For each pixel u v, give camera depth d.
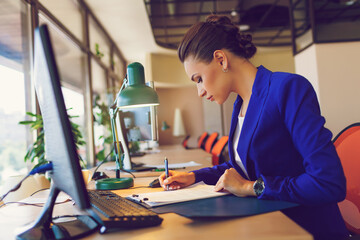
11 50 2.47
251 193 0.88
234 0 5.89
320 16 5.66
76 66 4.23
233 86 1.01
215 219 0.72
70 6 3.72
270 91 0.90
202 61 0.97
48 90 0.59
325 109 3.49
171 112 9.59
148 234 0.65
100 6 4.46
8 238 0.69
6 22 2.46
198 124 9.58
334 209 0.90
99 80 5.59
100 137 4.32
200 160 2.61
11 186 1.68
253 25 7.03
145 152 4.04
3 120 2.33
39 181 1.74
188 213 0.74
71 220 0.80
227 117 8.27
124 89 1.47
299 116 0.81
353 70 3.52
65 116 0.56
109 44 6.07
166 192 1.06
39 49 0.60
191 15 6.18
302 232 0.59
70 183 0.58
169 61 7.98
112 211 0.77
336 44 3.53
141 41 6.44
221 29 0.97
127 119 2.12
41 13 2.77
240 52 0.98
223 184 0.93
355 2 5.59
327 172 0.75
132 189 1.28
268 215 0.72
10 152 2.37
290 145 0.90
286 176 0.92
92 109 4.28
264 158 0.92
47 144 0.73
